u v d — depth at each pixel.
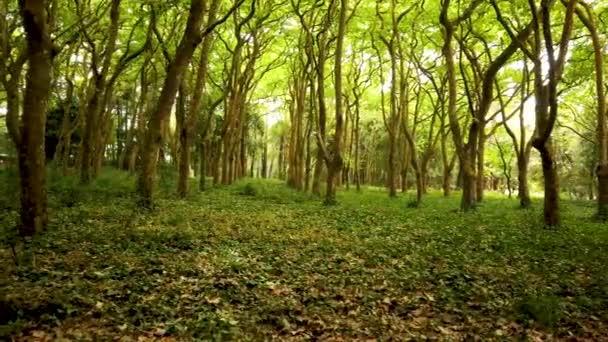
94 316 6.53
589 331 7.00
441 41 28.91
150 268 8.82
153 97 34.72
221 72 34.84
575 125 47.72
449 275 9.43
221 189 28.55
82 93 30.91
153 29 21.22
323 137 26.41
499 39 25.92
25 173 10.94
